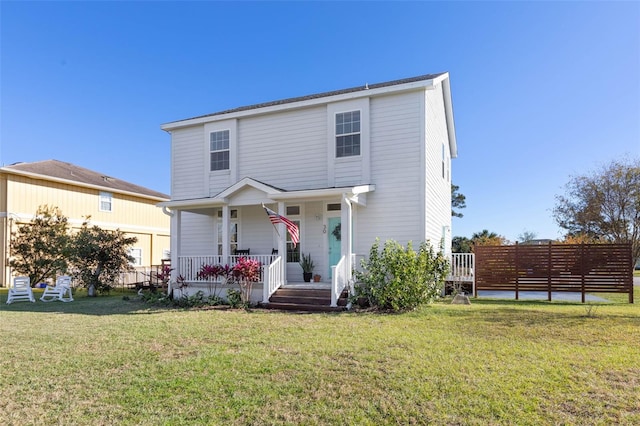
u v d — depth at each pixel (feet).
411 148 37.91
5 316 31.48
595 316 27.14
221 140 46.55
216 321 27.40
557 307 32.40
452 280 44.01
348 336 21.85
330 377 14.98
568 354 17.53
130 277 63.00
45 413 12.31
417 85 37.32
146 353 18.90
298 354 18.25
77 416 12.05
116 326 25.96
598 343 19.53
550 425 10.86
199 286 39.63
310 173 41.81
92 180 75.51
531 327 23.56
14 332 24.40
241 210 45.80
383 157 38.83
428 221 38.60
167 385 14.44
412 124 38.04
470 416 11.48
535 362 16.40
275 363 16.87
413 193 37.55
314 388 13.89
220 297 38.32
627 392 13.07
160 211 88.89
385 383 14.21
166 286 50.29
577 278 37.99
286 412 12.01
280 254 36.88
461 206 108.99
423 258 32.17
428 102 40.04
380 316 28.48
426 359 17.07
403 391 13.43
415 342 20.13
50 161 77.30
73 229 68.13
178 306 36.35
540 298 40.88
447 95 49.47
